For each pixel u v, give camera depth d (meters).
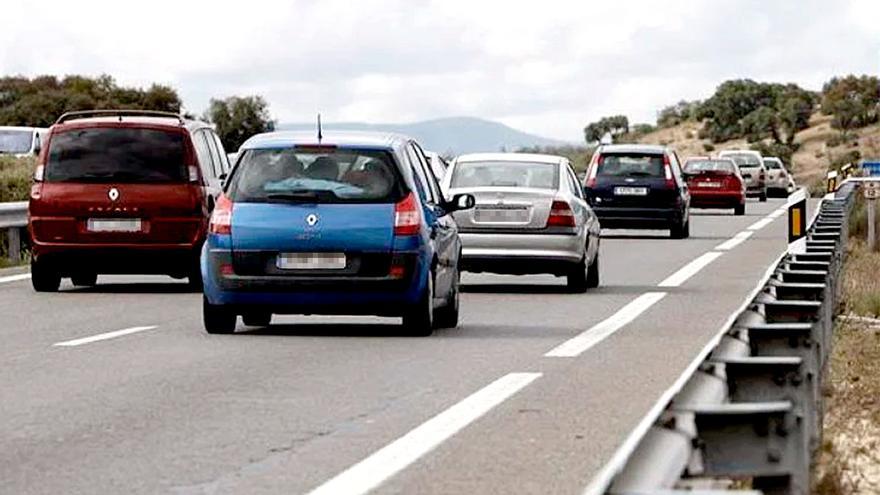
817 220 43.34
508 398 23.66
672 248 66.44
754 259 59.22
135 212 43.31
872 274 51.03
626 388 24.75
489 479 17.50
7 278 48.50
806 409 14.91
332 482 17.39
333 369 27.12
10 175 76.44
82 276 46.94
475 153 47.88
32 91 155.38
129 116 44.75
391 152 33.06
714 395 13.43
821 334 21.06
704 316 37.16
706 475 12.33
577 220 44.25
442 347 30.53
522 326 34.84
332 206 32.41
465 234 44.12
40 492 16.89
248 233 32.34
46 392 24.41
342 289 32.19
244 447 19.56
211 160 45.62
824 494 16.38
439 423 21.36
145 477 17.70
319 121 33.38
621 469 10.10
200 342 31.38
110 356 29.05
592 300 41.78
